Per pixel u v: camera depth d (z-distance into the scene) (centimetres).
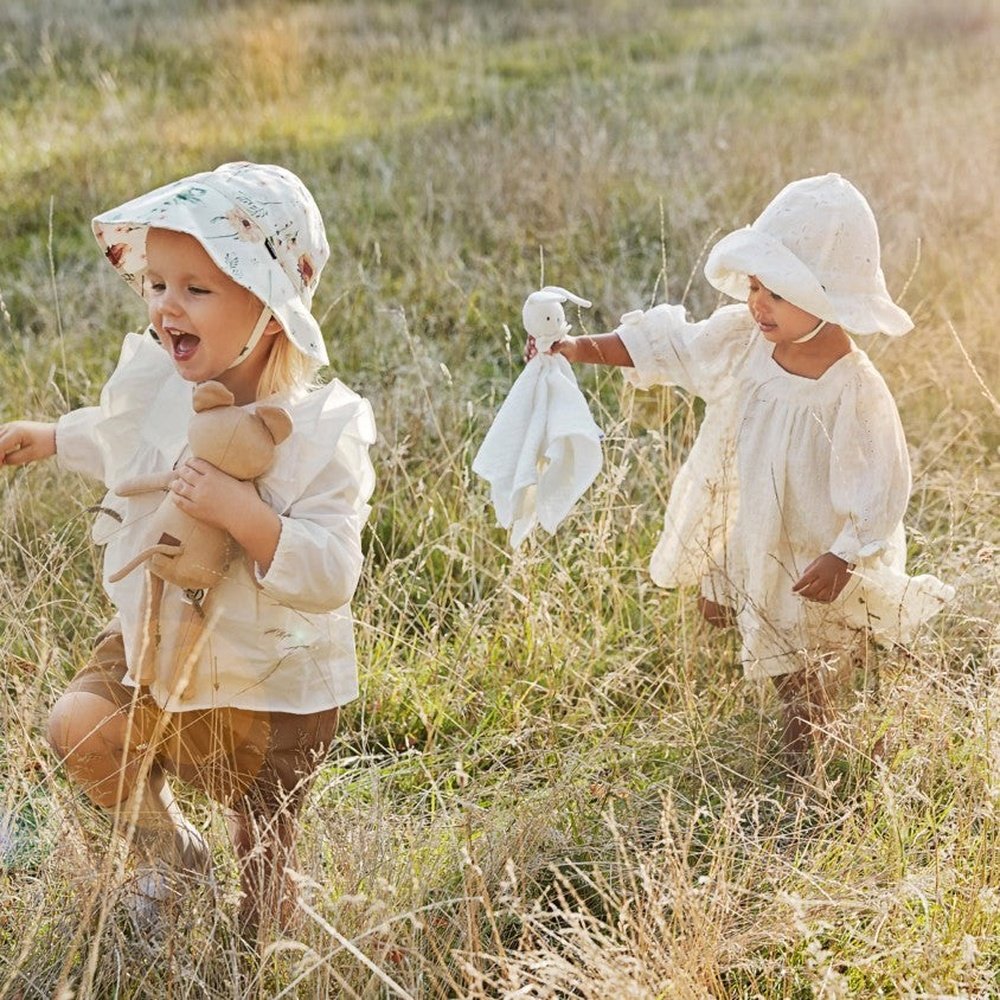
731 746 329
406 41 1197
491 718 349
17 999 248
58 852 264
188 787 309
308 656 263
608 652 372
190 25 1212
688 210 634
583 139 743
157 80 1045
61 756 265
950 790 299
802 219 305
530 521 311
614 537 406
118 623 277
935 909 263
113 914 253
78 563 390
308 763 271
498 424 310
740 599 335
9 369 503
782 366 321
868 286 309
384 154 796
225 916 257
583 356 329
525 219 658
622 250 596
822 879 265
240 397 262
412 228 658
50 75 1027
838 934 261
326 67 1098
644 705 351
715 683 357
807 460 318
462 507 417
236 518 243
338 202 697
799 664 325
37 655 308
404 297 583
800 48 1159
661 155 741
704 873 286
